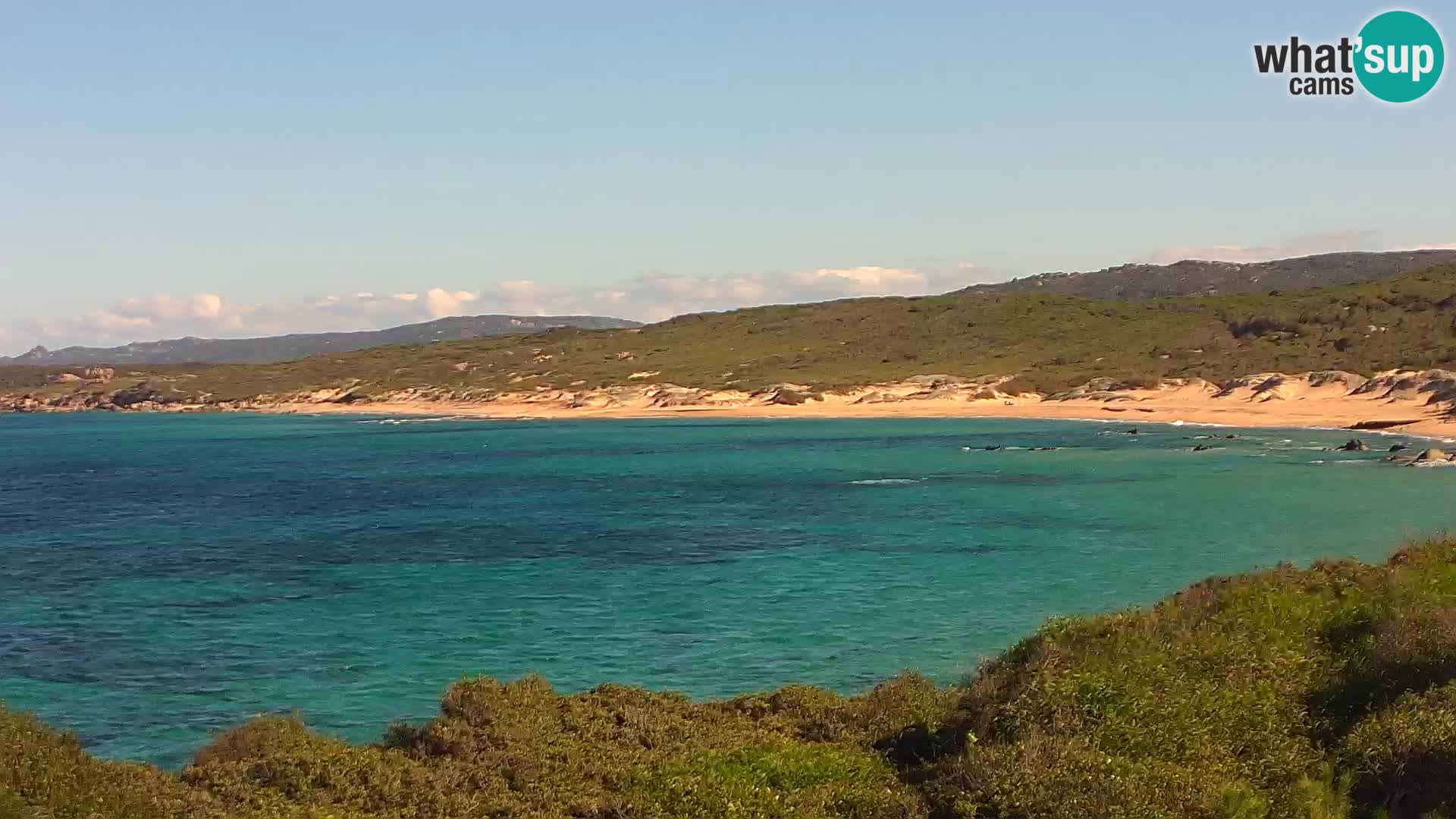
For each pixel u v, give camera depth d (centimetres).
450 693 1844
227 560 4756
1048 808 1270
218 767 1557
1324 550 4303
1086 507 5809
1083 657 1675
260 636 3269
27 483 8794
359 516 6225
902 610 3416
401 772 1559
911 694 1845
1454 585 1998
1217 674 1620
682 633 3170
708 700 2488
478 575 4238
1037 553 4438
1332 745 1453
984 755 1427
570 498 6856
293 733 1689
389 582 4134
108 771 1463
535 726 1733
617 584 3978
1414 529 4756
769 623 3278
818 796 1450
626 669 2798
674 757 1602
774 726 1823
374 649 3077
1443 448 8162
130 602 3834
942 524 5328
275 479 8819
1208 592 2041
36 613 3669
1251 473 7181
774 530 5250
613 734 1745
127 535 5628
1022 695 1578
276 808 1420
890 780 1526
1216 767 1395
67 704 2600
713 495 6806
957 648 2914
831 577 4006
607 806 1463
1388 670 1573
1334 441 9188
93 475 9450
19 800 1309
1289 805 1281
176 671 2881
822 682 2619
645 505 6406
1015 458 8738
